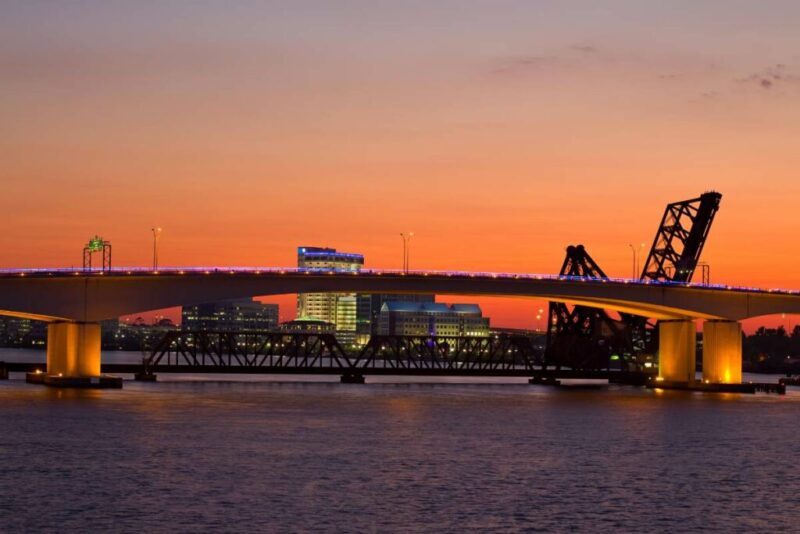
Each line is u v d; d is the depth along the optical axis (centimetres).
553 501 7606
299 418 13312
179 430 11500
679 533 6731
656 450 10644
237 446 10206
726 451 10719
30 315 16788
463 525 6781
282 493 7669
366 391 19888
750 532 6794
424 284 18825
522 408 15788
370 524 6744
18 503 7175
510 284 19400
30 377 19075
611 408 16088
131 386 19175
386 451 10062
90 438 10612
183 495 7525
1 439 10438
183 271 16950
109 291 16600
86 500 7300
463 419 13675
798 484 8612
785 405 17638
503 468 9100
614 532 6712
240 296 17462
